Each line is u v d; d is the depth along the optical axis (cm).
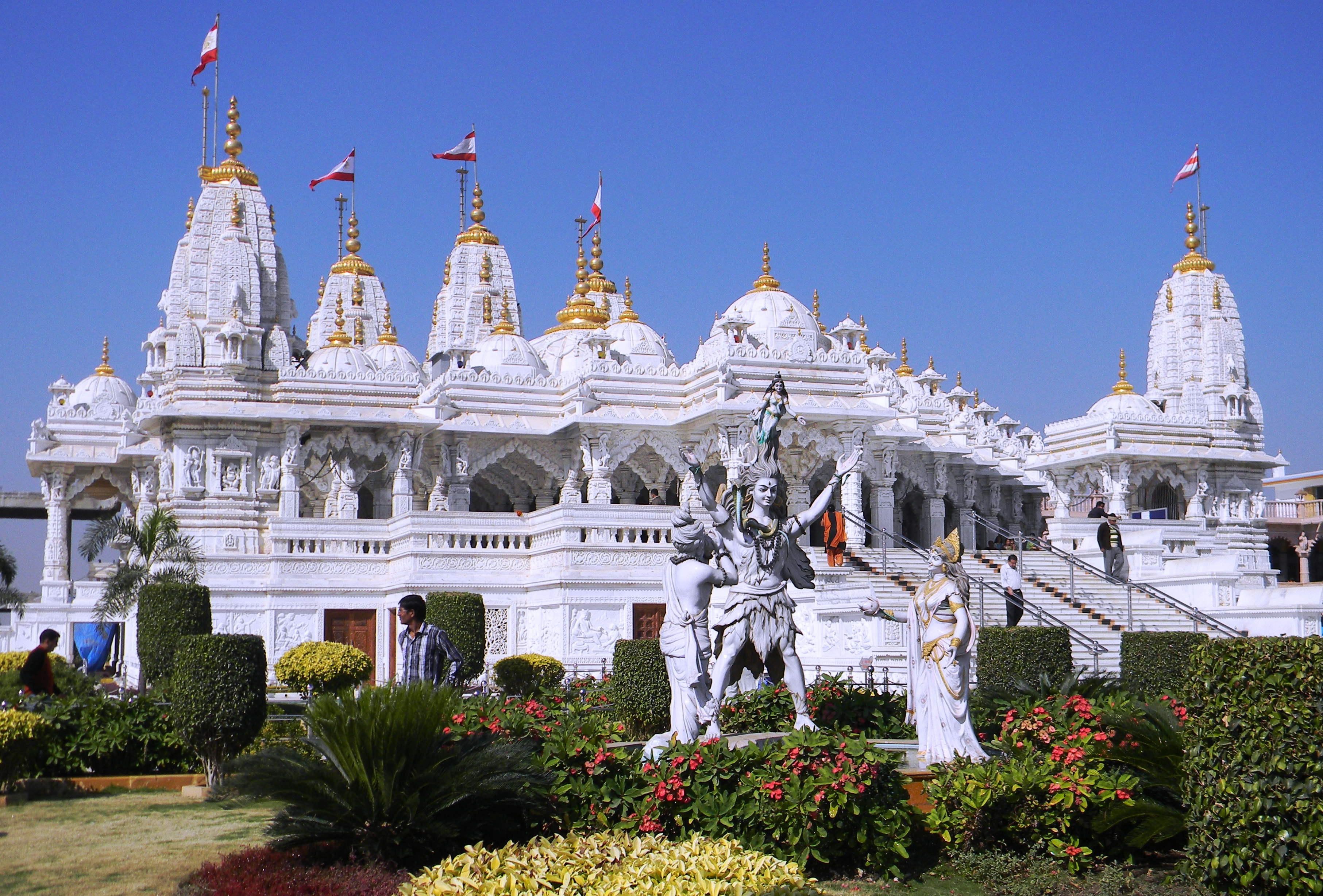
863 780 1196
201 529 4375
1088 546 4156
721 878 1086
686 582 1406
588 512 3372
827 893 1139
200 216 4900
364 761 1167
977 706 1670
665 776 1232
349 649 2681
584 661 3269
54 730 1742
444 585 3412
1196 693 1105
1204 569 3559
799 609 3183
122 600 3241
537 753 1300
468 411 4912
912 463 5256
